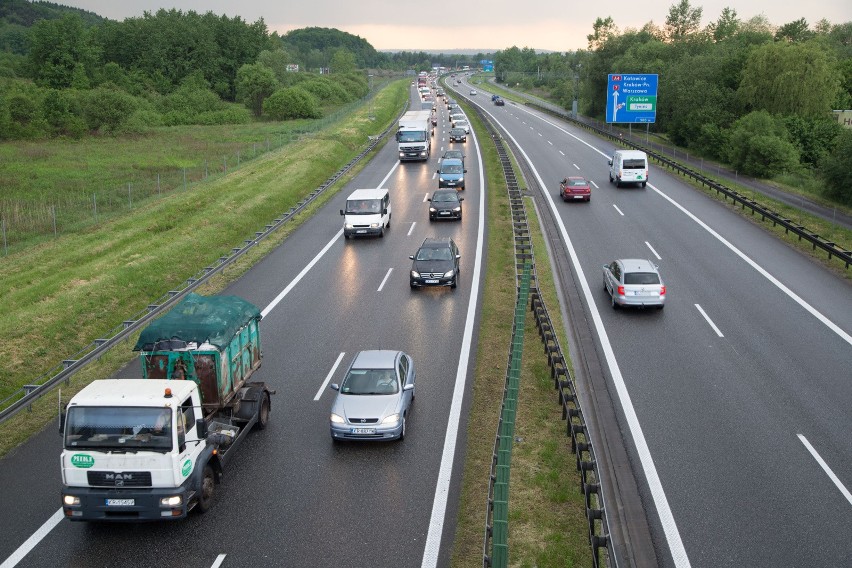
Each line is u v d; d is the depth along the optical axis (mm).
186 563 12328
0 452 16406
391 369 17656
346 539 13000
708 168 60531
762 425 17219
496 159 60938
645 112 66250
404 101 132000
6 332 23234
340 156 63281
